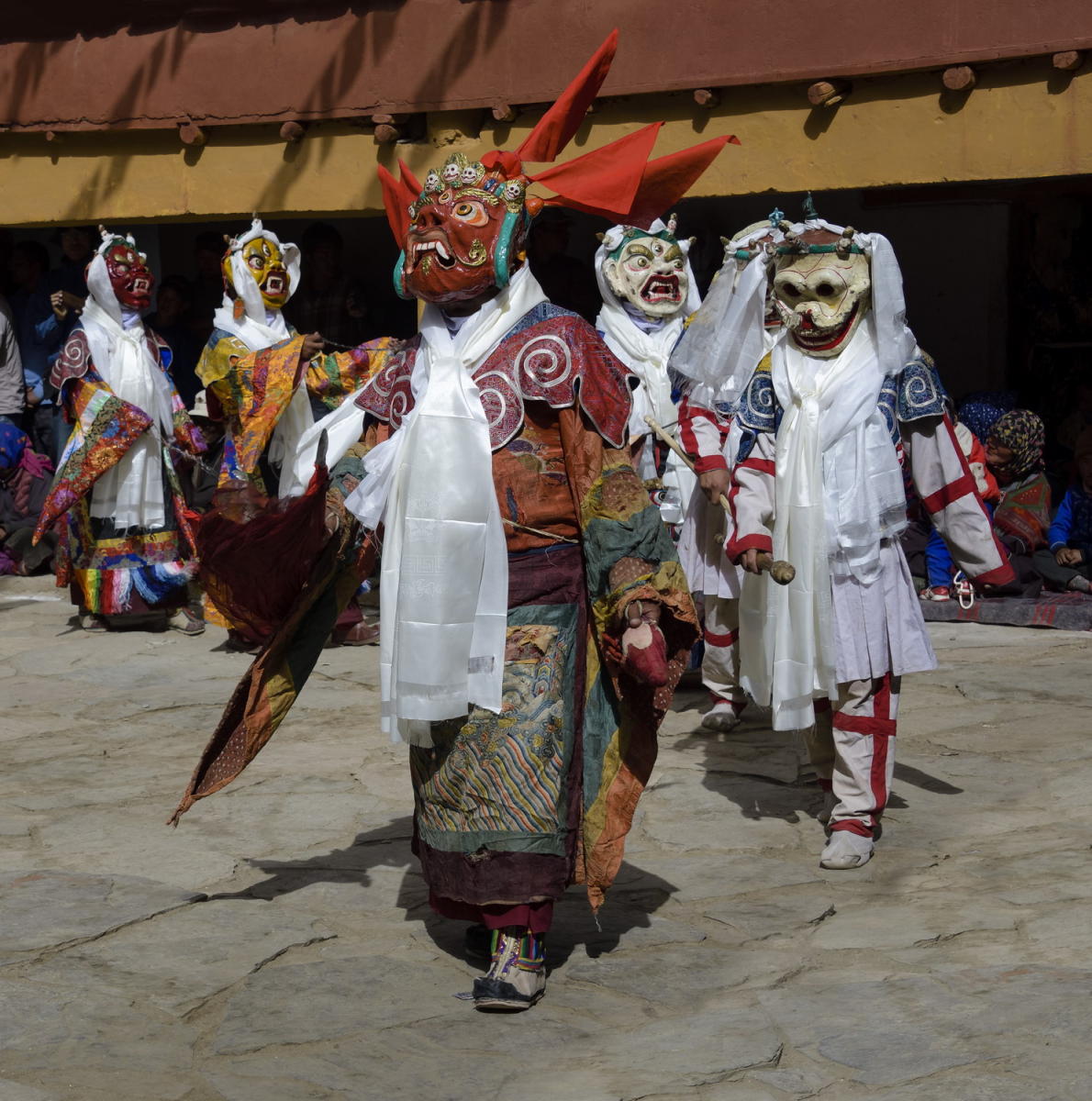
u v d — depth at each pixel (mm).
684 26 8305
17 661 7980
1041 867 4574
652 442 6531
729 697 6246
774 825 5074
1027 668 7316
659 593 3570
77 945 4035
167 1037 3486
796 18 8023
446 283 3686
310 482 3865
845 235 4617
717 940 4078
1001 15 7562
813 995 3680
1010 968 3795
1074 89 7523
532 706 3625
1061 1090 3121
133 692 7227
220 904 4367
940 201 11102
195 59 9570
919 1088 3154
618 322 6910
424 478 3607
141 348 8578
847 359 4703
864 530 4586
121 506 8508
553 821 3613
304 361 7535
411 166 9164
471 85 8875
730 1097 3148
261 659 3975
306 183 9469
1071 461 10609
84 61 9891
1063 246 11328
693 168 3953
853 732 4668
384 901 4410
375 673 7516
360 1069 3318
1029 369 11320
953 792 5387
